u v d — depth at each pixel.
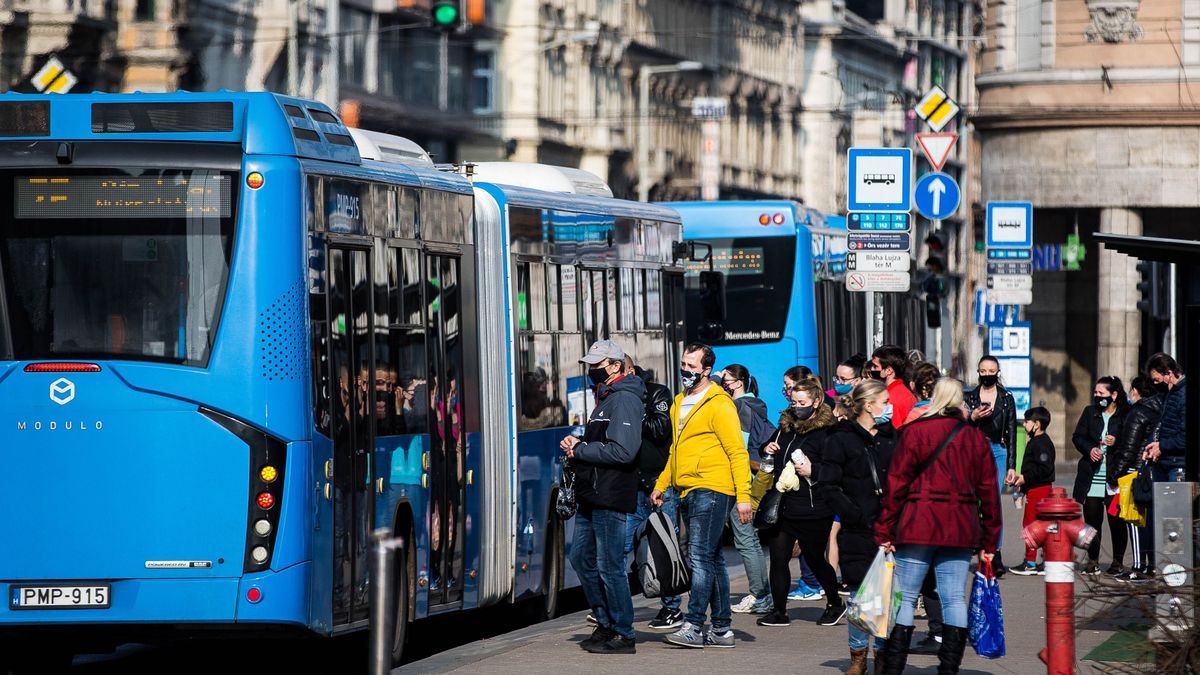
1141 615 27.92
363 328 31.67
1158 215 101.88
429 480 34.62
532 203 41.22
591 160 174.50
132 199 29.00
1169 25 95.00
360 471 31.28
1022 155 98.06
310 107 31.03
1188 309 32.22
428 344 34.91
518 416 39.72
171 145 29.09
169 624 28.75
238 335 28.78
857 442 32.03
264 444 28.75
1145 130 95.69
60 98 29.31
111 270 28.95
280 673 34.06
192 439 28.75
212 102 29.31
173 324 28.88
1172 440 41.72
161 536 28.77
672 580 33.81
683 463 33.75
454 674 30.66
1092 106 95.94
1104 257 97.38
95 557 28.83
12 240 29.09
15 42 107.69
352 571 30.89
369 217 32.22
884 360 40.41
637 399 32.69
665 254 51.06
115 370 28.80
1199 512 31.62
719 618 34.41
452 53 150.88
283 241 29.00
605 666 31.61
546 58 163.38
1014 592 44.28
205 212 28.97
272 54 123.50
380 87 138.38
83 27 108.62
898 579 28.20
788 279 62.62
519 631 38.28
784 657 32.97
